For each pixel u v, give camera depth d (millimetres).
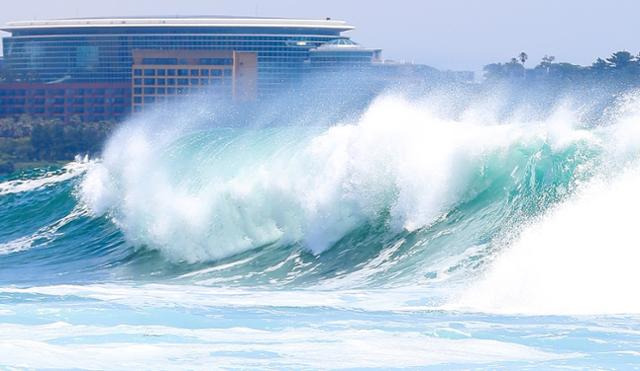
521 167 146125
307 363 89562
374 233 153250
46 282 162000
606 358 90312
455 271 139250
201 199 173625
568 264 119000
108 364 88375
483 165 148875
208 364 89000
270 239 164625
